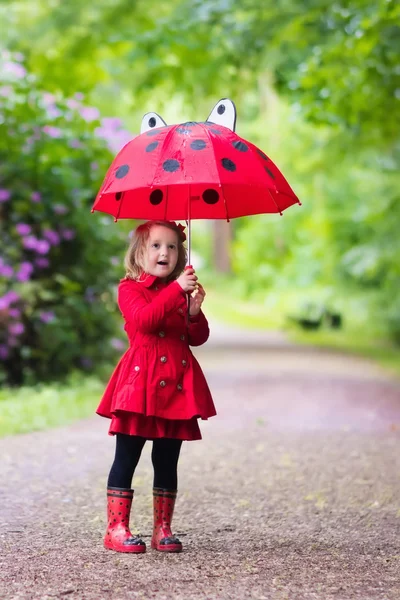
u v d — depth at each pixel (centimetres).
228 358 1944
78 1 1736
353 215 2809
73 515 551
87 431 873
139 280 483
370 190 2512
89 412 997
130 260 486
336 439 867
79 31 1664
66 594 398
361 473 702
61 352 1187
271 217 4091
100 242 1243
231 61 1442
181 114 1712
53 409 970
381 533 523
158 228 480
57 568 439
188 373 470
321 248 3256
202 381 475
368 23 1170
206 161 437
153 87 1529
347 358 2033
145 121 495
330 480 675
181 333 477
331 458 766
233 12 1388
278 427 945
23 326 1159
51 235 1180
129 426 464
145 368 462
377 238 2631
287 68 1452
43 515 549
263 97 3256
